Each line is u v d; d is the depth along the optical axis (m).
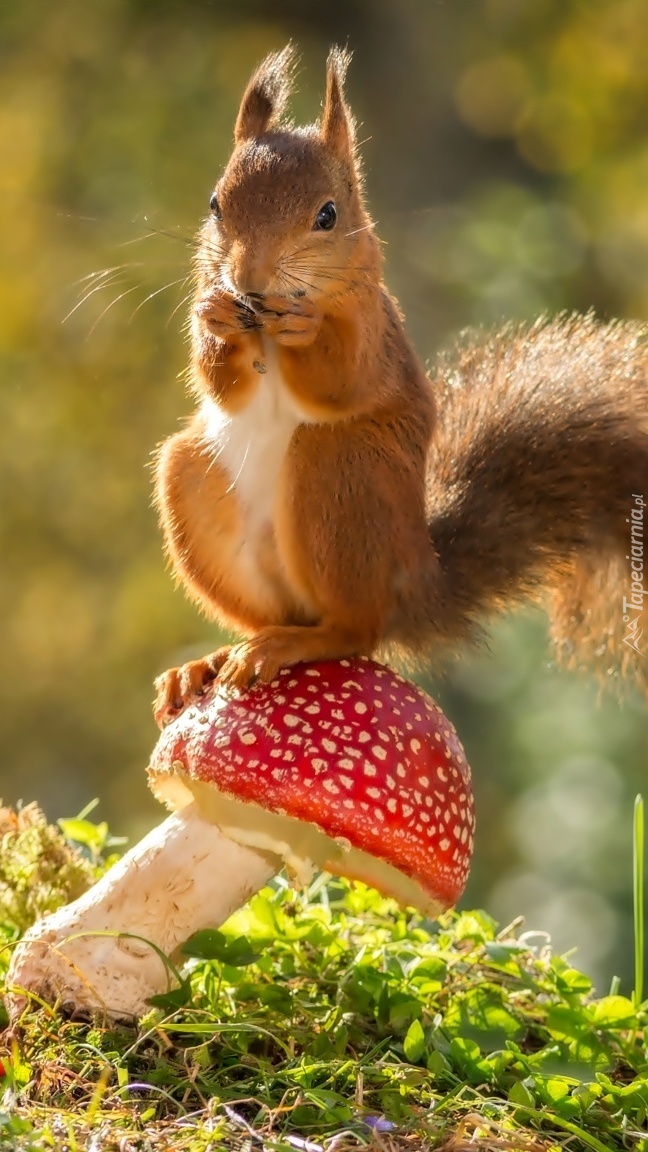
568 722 5.36
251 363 3.37
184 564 3.41
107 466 6.92
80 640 6.98
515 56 7.35
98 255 6.72
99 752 6.88
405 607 3.38
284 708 3.33
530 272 6.75
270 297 3.35
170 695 3.38
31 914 3.41
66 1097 3.29
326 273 3.36
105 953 3.34
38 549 7.04
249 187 3.37
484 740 5.51
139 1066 3.32
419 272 6.83
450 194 7.27
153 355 6.70
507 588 3.43
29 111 7.20
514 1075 3.34
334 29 7.41
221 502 3.39
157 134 7.08
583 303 6.83
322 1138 3.28
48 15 7.33
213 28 7.40
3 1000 3.34
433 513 3.44
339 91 3.40
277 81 3.42
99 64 7.29
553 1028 3.38
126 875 3.34
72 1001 3.33
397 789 3.32
